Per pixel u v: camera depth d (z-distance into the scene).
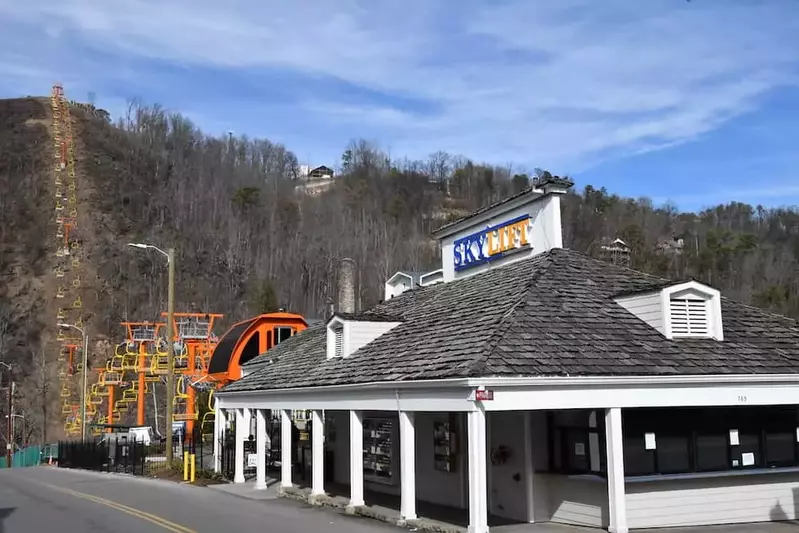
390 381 14.52
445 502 16.97
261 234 114.69
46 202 115.12
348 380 16.44
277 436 29.19
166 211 120.50
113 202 118.88
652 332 14.49
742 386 13.63
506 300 15.43
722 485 13.93
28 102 149.25
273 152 157.25
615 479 12.59
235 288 102.69
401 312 20.61
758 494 14.14
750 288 74.00
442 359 13.78
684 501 13.65
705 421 14.16
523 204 18.91
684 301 14.73
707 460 14.02
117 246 108.12
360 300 75.81
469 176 150.88
